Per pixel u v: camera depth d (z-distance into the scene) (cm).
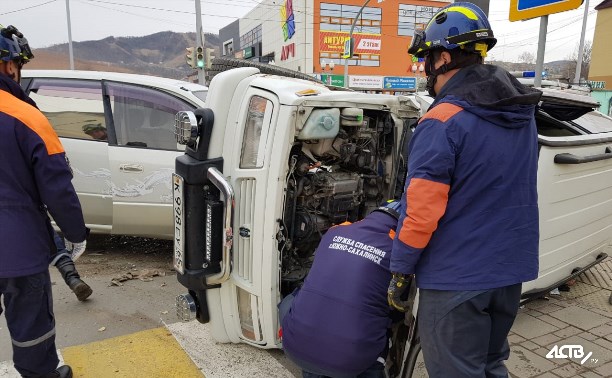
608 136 380
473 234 182
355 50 3556
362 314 214
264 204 253
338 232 241
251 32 5034
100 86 449
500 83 180
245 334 288
